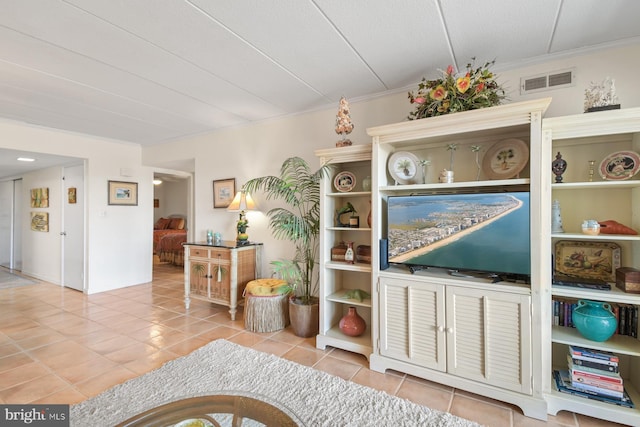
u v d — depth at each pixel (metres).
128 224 4.96
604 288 1.80
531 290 1.84
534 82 2.28
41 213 5.40
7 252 6.55
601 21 1.81
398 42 2.05
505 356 1.90
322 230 2.75
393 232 2.40
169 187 10.16
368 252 2.72
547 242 1.84
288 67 2.39
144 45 2.07
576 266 2.09
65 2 1.62
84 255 4.53
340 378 2.19
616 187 1.98
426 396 2.00
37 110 3.33
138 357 2.50
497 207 2.01
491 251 2.03
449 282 2.08
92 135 4.41
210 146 4.24
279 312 3.08
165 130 4.17
